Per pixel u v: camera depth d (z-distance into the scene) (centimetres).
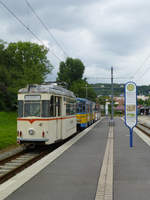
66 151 1245
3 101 4584
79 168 882
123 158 1066
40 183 698
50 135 1390
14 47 4962
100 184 688
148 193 611
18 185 679
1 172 987
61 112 1585
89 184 688
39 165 927
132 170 854
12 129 2364
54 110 1452
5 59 4847
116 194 604
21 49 4903
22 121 1391
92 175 786
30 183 698
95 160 1023
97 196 589
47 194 606
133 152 1217
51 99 1409
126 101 1401
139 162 984
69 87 6950
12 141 1655
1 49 4744
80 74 7219
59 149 1305
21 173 814
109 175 785
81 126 2605
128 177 763
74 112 2002
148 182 708
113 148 1341
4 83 4581
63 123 1603
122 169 869
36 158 1233
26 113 1398
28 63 4678
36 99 1391
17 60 4912
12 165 1108
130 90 1395
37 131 1369
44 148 1600
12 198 579
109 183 698
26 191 629
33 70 3753
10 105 4700
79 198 577
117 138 1809
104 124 3566
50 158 1062
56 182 708
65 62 7225
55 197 584
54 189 645
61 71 7212
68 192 620
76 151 1241
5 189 645
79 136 1930
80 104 2630
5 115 3869
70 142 1579
